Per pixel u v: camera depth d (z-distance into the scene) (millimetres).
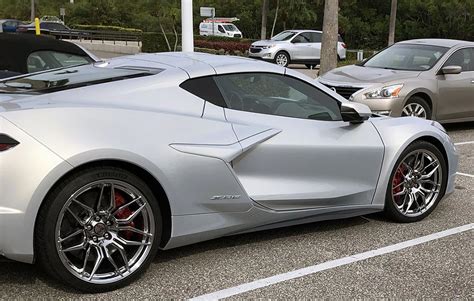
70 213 3293
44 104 3408
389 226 4941
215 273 3846
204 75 4039
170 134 3615
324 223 4973
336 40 13484
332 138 4418
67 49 6859
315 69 24250
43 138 3176
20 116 3193
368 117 4570
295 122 4305
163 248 3748
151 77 3895
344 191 4496
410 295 3635
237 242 4430
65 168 3176
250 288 3646
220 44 30594
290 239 4543
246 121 4062
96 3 57156
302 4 41250
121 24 57594
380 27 54938
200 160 3684
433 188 5137
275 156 4094
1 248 3123
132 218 3486
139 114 3566
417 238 4660
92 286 3404
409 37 52656
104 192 3418
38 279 3617
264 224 4195
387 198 4859
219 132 3842
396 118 5082
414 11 52156
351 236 4660
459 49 9594
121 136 3398
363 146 4566
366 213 4797
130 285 3598
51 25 40562
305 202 4273
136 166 3449
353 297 3576
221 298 3498
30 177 3109
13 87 4000
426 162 5070
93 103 3576
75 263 3416
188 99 3904
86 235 3383
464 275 3969
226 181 3822
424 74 9039
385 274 3936
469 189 6301
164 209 3678
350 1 55812
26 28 38000
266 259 4117
